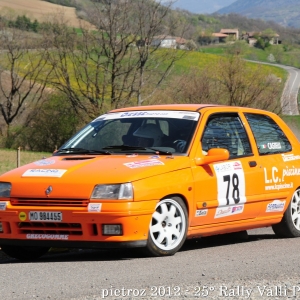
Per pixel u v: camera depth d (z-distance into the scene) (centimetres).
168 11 5397
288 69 15962
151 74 5409
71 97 5559
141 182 927
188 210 1002
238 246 1113
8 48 7406
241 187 1100
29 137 6147
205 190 1026
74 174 942
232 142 1122
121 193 909
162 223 966
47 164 1004
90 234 916
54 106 6053
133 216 909
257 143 1172
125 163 966
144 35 5353
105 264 904
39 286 762
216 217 1056
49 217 925
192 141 1041
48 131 6088
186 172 1000
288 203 1217
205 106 1136
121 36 5341
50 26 5750
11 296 714
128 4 5356
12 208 944
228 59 6119
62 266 897
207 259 949
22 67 7594
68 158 1035
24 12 8762
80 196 916
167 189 956
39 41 6022
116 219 903
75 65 5562
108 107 5397
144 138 1063
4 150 5241
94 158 1014
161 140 1053
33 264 927
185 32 5481
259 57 19288
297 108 9656
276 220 1201
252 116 1202
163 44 5425
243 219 1122
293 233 1234
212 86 6000
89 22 5472
